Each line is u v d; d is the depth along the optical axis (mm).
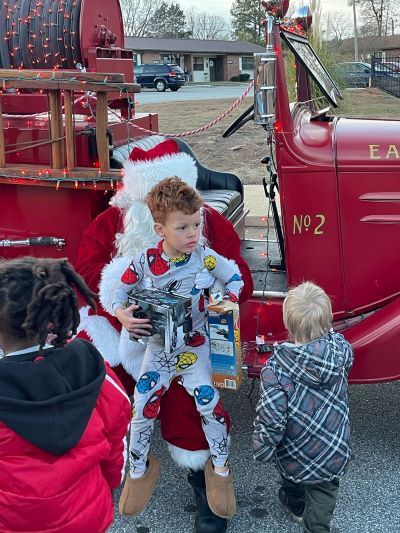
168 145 3170
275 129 3348
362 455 3518
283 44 3617
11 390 1760
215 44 61375
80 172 3393
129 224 3070
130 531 3029
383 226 3371
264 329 3557
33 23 4957
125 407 2086
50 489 1771
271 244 4531
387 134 3383
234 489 3270
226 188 4770
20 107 4371
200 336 2910
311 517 2689
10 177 3520
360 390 4238
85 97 4133
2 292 1792
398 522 3002
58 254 3652
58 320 1807
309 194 3408
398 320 3158
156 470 2984
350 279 3471
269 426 2574
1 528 1811
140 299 2744
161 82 35125
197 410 2898
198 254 2863
